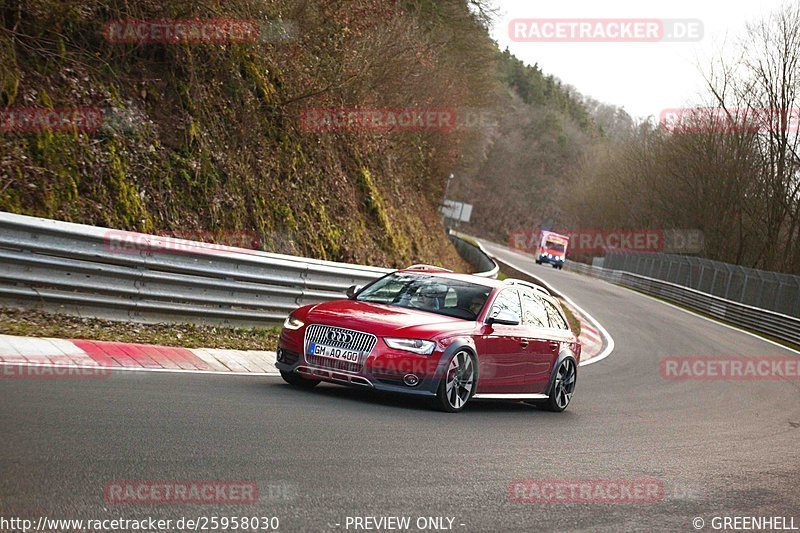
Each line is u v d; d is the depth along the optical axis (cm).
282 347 1973
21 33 2616
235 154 3481
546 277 10212
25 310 2091
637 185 15762
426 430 1683
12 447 1094
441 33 8419
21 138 2495
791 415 3042
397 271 2284
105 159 2741
